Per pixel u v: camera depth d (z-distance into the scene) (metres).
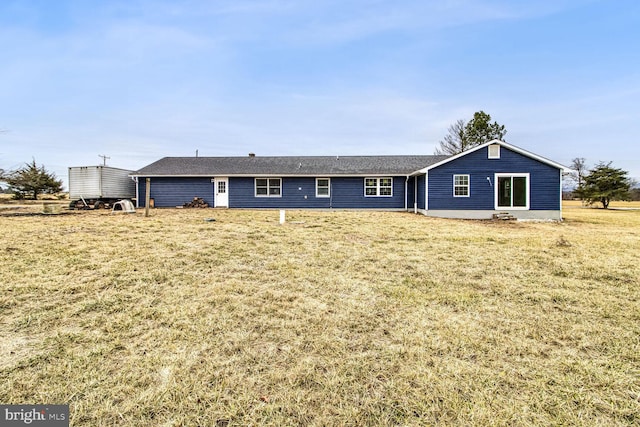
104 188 20.16
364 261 6.80
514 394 2.50
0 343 3.24
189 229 10.72
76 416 2.21
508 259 7.06
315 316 4.00
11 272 5.61
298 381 2.65
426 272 6.04
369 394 2.50
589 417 2.25
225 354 3.09
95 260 6.46
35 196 32.25
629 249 8.30
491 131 33.28
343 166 22.05
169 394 2.47
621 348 3.24
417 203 20.03
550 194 16.92
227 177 21.38
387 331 3.61
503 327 3.73
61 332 3.50
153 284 5.15
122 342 3.29
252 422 2.19
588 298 4.72
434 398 2.44
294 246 8.20
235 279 5.48
